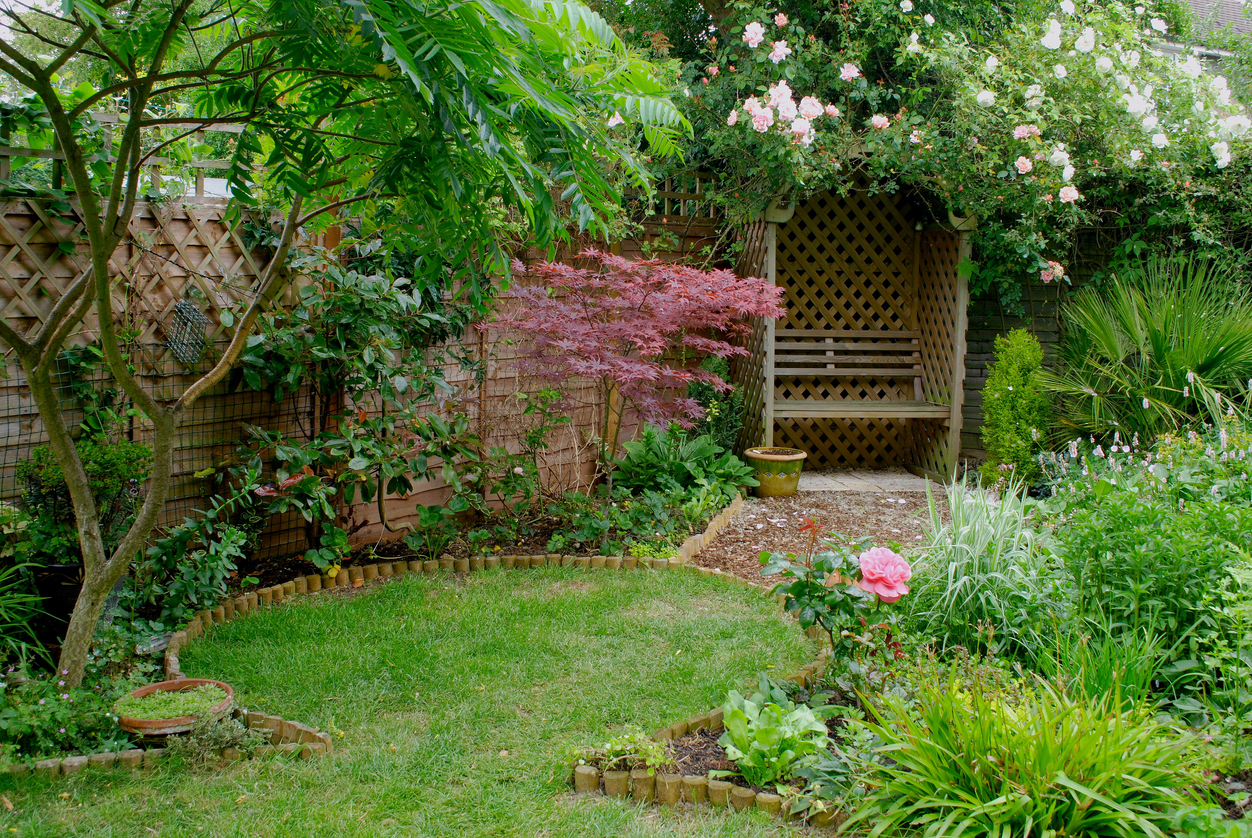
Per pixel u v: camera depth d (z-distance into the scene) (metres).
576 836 2.16
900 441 7.48
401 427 4.80
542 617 3.67
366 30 1.75
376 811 2.25
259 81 2.36
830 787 2.27
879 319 7.28
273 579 4.14
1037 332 6.70
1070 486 4.29
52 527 3.18
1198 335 5.48
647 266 4.73
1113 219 6.60
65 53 2.18
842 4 6.52
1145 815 1.97
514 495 5.19
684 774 2.39
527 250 5.35
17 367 3.31
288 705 2.85
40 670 2.93
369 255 4.36
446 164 2.15
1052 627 2.95
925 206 6.92
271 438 4.20
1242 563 2.73
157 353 3.79
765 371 6.43
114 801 2.28
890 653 2.83
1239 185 6.41
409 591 3.99
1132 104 5.83
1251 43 7.42
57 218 3.39
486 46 1.98
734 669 3.14
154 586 3.42
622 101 2.71
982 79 6.03
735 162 6.23
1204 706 2.54
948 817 1.99
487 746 2.60
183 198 3.97
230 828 2.16
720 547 4.97
